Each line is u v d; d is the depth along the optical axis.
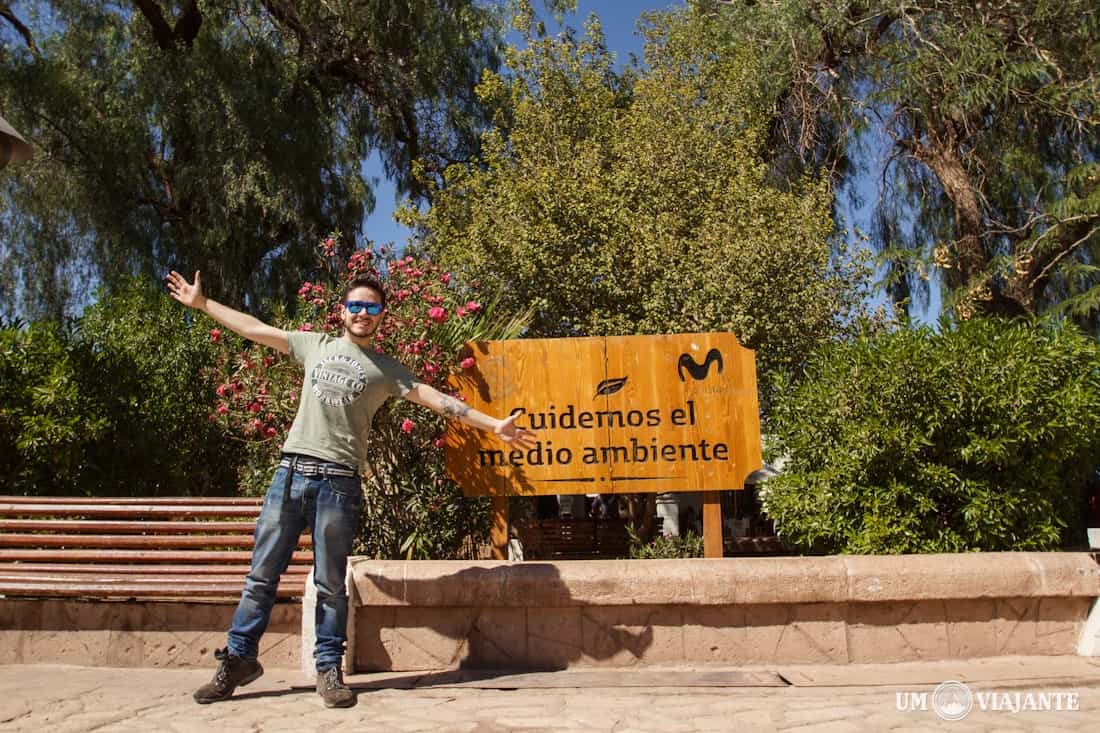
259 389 5.59
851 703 3.34
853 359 5.05
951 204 14.35
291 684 3.74
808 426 5.12
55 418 5.30
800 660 4.00
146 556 4.21
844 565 4.01
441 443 5.24
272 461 5.68
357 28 15.44
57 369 5.41
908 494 4.75
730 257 8.37
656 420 4.75
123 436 6.07
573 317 9.32
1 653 4.13
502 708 3.30
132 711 3.23
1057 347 4.78
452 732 2.97
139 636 4.10
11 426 5.27
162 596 3.94
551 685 3.67
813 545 5.12
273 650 4.04
